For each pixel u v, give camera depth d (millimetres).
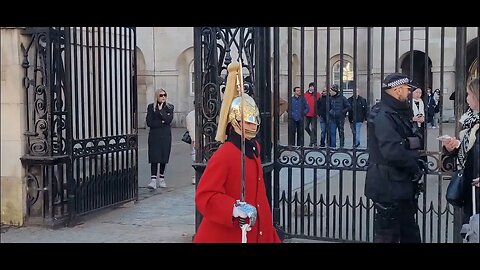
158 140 9438
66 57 7016
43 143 6891
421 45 17453
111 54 7844
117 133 8008
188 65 22625
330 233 6648
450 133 13719
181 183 10234
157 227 6961
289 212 6324
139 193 9250
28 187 7000
